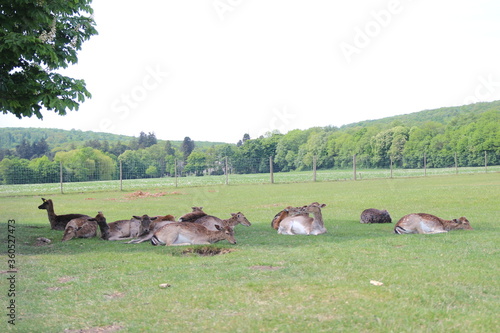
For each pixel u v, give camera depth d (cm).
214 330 492
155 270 792
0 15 1052
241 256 895
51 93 1144
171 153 8262
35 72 1183
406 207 1867
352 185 3503
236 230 1317
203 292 633
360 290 616
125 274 769
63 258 922
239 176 6412
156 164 6675
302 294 603
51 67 1209
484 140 6781
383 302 567
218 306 573
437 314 525
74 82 1191
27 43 1045
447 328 484
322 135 7894
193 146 9188
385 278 680
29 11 1078
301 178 5184
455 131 7369
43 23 1198
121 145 8125
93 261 884
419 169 6619
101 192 3425
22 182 5100
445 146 7275
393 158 7469
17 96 1152
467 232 1141
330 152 7725
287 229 1237
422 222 1156
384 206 1948
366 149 8012
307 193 2825
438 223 1158
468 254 861
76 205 2375
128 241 1155
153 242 1069
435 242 1006
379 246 972
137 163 6431
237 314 541
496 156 6619
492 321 503
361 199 2272
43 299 630
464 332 475
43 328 517
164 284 677
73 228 1195
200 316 540
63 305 602
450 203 1930
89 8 1353
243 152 7456
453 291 612
